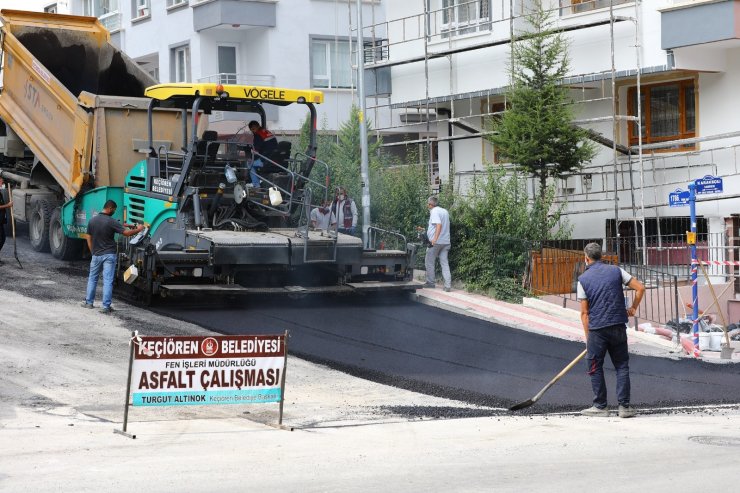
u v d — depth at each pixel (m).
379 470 8.36
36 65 20.88
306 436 10.22
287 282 18.78
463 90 27.33
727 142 22.84
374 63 29.27
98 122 19.20
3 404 11.59
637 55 22.95
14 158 23.22
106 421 11.01
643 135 24.81
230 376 10.55
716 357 16.64
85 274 20.17
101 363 13.87
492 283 20.59
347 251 18.12
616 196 22.61
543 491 7.50
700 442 9.65
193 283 17.52
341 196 21.50
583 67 24.62
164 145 19.47
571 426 10.83
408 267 19.59
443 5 28.06
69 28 22.23
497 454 9.09
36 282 19.05
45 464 8.62
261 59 33.81
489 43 25.47
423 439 9.98
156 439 9.98
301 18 34.00
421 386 13.48
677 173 23.70
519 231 20.95
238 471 8.33
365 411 11.97
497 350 15.99
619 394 11.71
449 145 29.41
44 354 14.10
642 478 7.95
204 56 34.00
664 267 22.97
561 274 20.78
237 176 17.88
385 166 25.59
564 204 22.34
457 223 21.25
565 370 12.05
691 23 21.83
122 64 22.53
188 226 17.61
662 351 17.11
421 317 18.20
